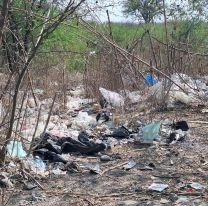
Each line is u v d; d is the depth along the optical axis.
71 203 4.39
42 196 4.52
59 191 4.65
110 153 5.83
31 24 5.31
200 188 4.66
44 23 4.91
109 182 4.89
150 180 4.93
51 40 10.18
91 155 5.79
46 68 9.03
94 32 7.04
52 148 5.64
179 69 9.71
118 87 9.04
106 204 4.35
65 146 5.80
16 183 4.78
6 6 4.55
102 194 4.58
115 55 8.25
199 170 5.20
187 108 8.24
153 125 6.38
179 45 10.09
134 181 4.91
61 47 9.96
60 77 9.35
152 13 10.16
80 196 4.54
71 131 6.61
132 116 7.49
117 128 6.86
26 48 5.45
